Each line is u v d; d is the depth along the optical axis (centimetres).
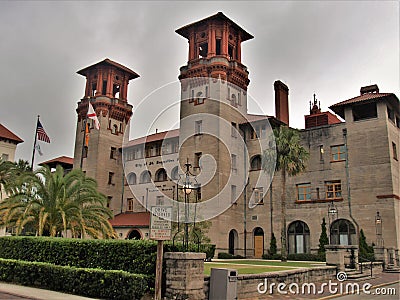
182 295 1066
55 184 2059
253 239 3525
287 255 3200
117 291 1147
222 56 3578
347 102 3306
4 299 1145
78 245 1426
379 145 3117
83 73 4916
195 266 1102
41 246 1581
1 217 2105
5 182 3347
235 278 1127
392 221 2952
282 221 3016
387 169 3045
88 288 1231
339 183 3278
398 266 2867
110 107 4612
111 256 1295
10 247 1727
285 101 3953
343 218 3178
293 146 3070
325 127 3434
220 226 3247
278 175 3528
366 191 3114
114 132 4644
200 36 3859
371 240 3017
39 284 1431
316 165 3419
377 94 3281
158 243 1104
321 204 3306
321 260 3005
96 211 2247
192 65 3647
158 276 1084
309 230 3328
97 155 4425
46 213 1922
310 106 4197
